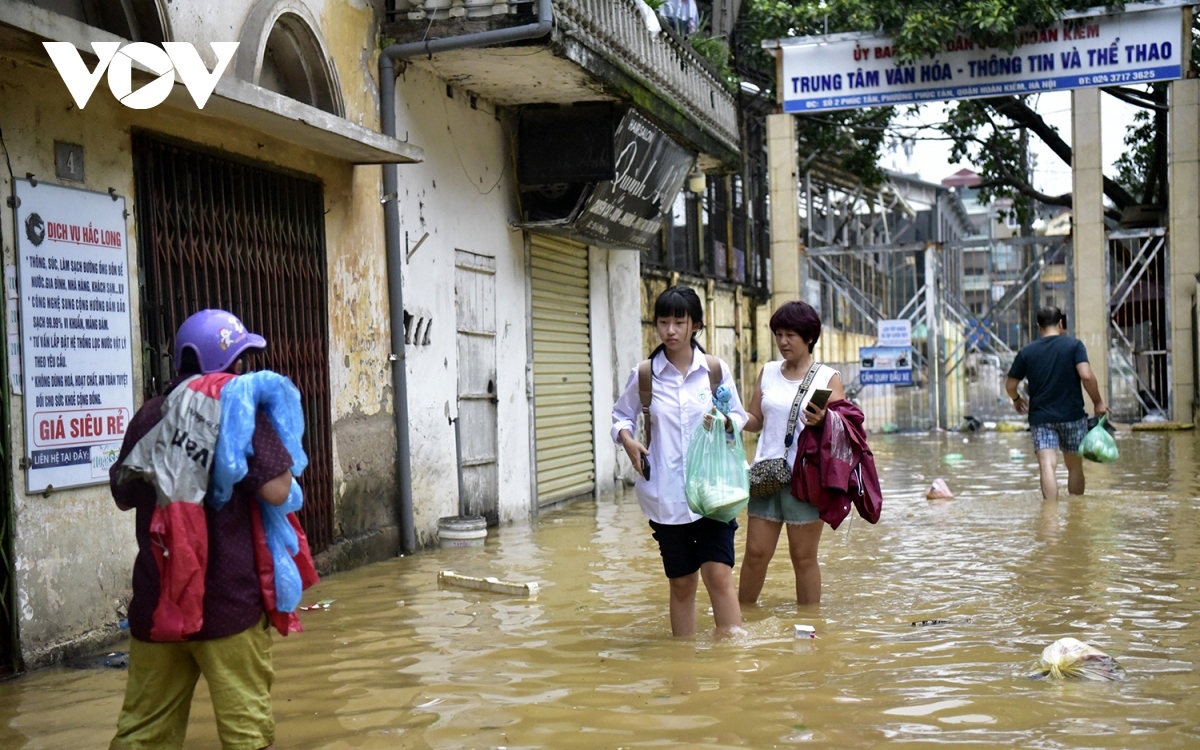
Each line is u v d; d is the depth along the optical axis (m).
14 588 5.63
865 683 4.95
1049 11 17.81
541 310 12.70
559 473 13.10
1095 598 6.68
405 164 9.63
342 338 8.76
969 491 12.38
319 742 4.38
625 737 4.30
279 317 7.96
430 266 10.09
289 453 3.93
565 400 13.35
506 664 5.51
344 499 8.73
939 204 39.12
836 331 24.38
